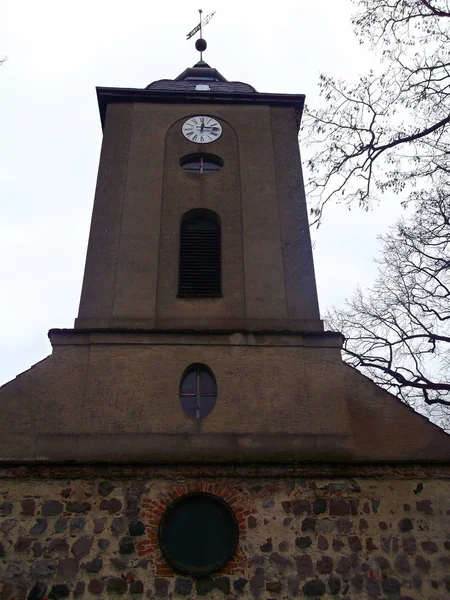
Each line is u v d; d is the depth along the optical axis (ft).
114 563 31.91
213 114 55.72
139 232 46.11
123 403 37.22
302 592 31.60
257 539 32.94
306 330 41.06
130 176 49.65
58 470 34.32
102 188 48.67
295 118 56.03
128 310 41.96
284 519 33.58
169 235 46.60
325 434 36.91
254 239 46.39
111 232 45.91
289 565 32.30
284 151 53.11
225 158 52.29
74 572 31.55
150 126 53.98
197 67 71.61
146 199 48.24
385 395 38.86
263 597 31.40
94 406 36.99
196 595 31.30
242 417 37.24
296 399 38.06
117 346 39.27
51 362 38.50
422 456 36.32
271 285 43.88
